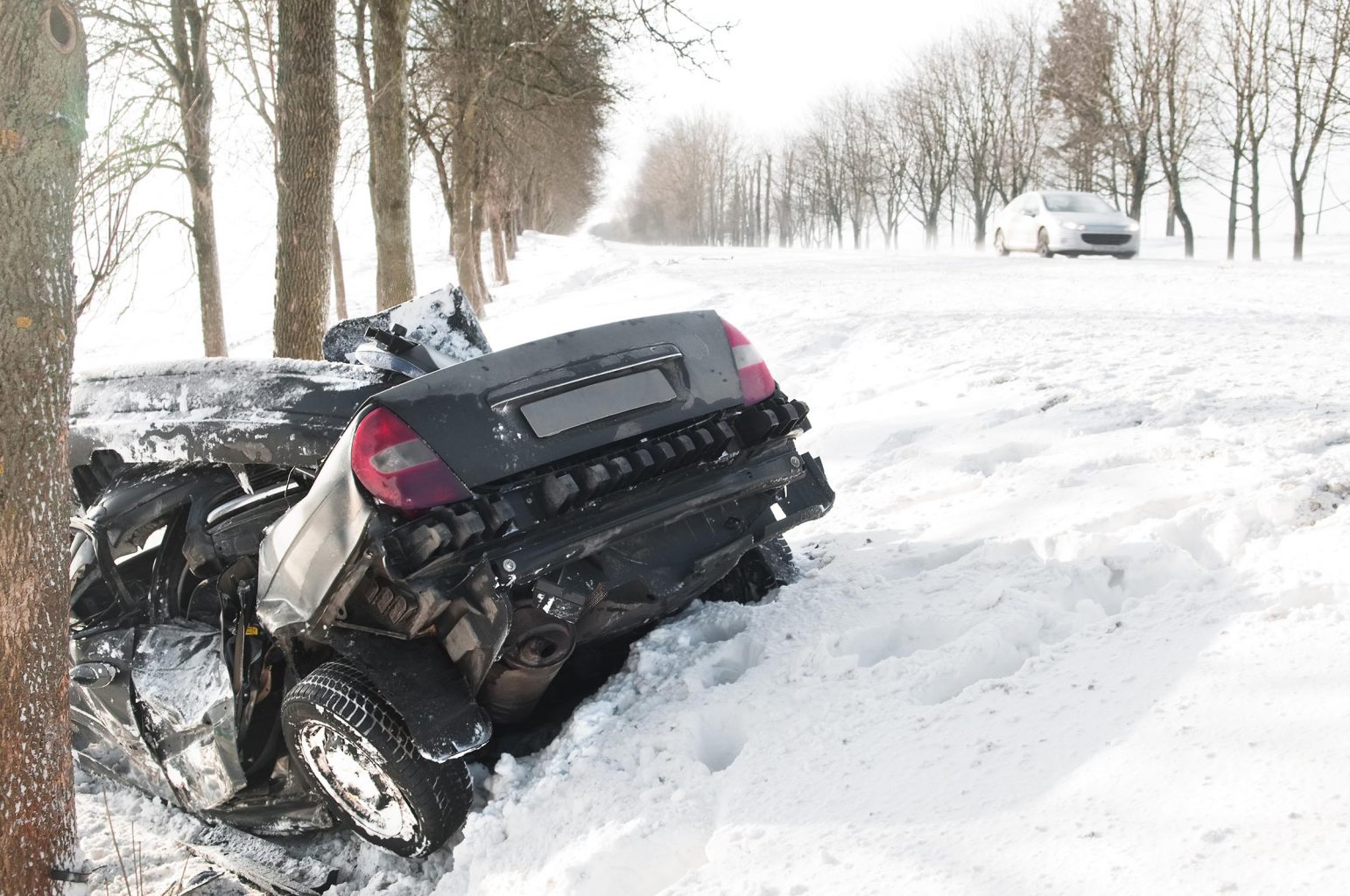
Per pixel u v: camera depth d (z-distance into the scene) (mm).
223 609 3865
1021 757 2584
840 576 4246
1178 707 2547
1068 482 4676
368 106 13875
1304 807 2049
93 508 4141
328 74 8602
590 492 3146
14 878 2781
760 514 3717
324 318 8891
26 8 2492
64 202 2674
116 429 3922
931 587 3891
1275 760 2229
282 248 8734
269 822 3807
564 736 3467
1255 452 4402
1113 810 2254
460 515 2965
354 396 3604
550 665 3238
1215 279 15977
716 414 3588
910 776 2664
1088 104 36094
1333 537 3273
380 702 3189
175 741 3863
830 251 42250
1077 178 47156
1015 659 3277
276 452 3562
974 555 4129
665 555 3432
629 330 3516
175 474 4090
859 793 2662
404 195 13914
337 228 23969
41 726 2795
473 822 3186
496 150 28375
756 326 12398
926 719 2912
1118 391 6223
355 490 3053
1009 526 4371
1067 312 10906
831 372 9453
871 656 3570
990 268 21578
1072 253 25875
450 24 21562
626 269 30109
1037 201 27656
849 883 2309
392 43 13469
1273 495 3688
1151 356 7352
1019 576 3752
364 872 3457
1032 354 8109
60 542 2799
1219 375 6258
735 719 3293
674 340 3580
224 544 3885
